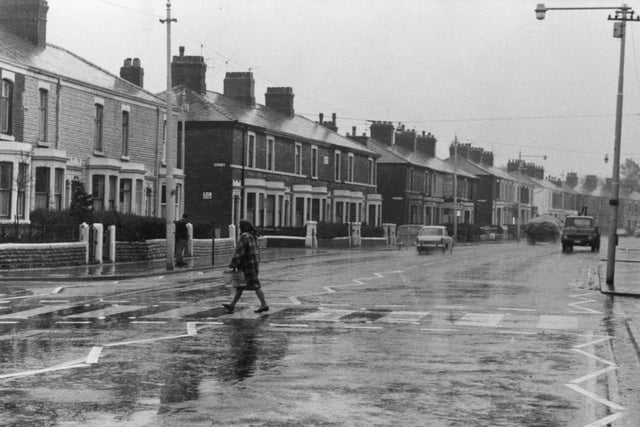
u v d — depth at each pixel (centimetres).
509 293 2667
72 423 912
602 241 9900
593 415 990
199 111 5934
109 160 4509
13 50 4106
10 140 3834
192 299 2314
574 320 1962
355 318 1925
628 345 1570
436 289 2767
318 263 4325
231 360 1328
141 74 5659
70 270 3269
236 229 5769
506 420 957
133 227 3991
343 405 1017
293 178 6825
